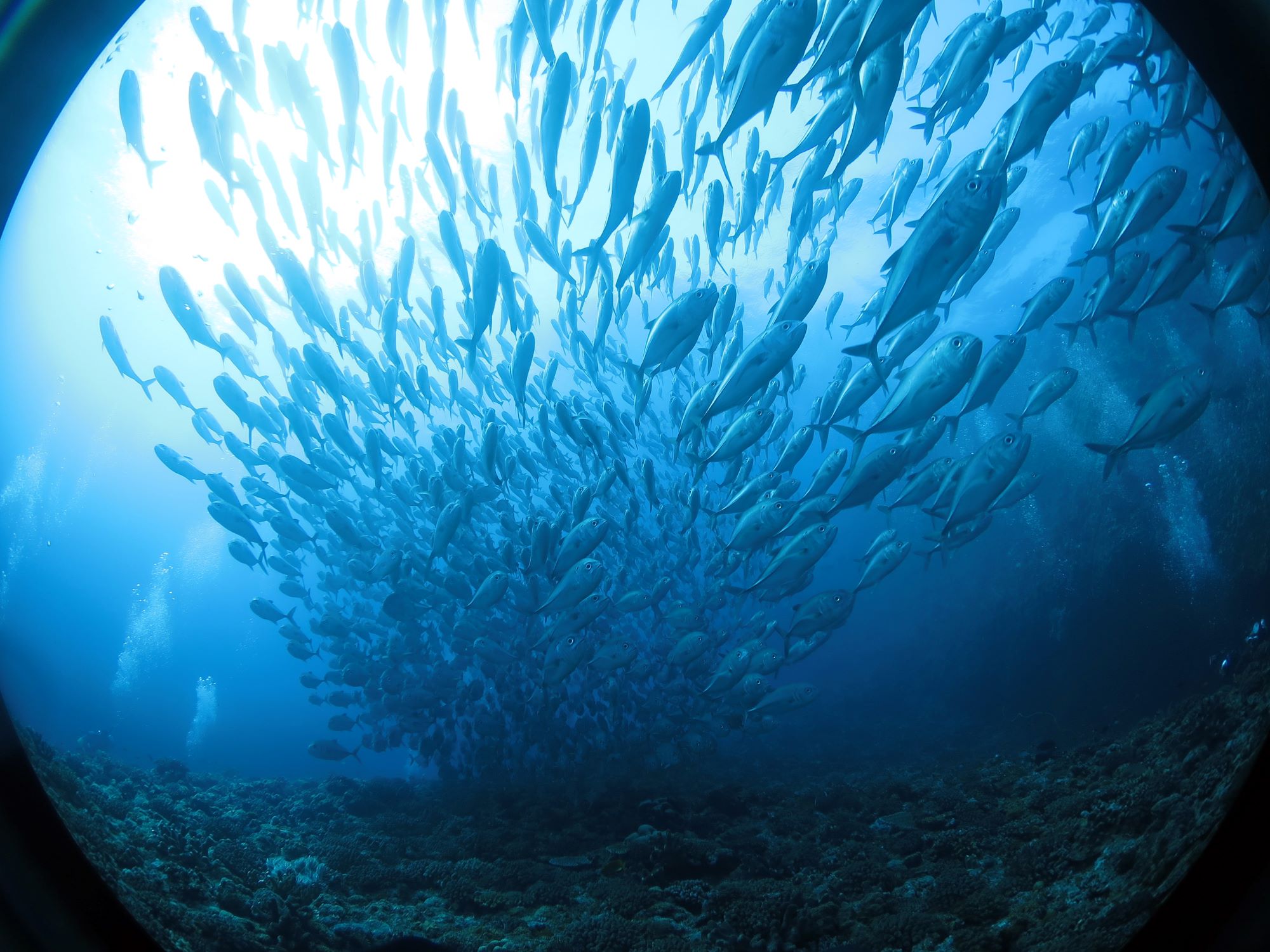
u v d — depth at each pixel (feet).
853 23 13.14
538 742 36.88
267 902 18.72
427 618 37.27
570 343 31.78
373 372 26.81
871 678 90.58
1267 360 49.65
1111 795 21.22
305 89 21.79
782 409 25.64
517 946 18.10
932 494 21.88
